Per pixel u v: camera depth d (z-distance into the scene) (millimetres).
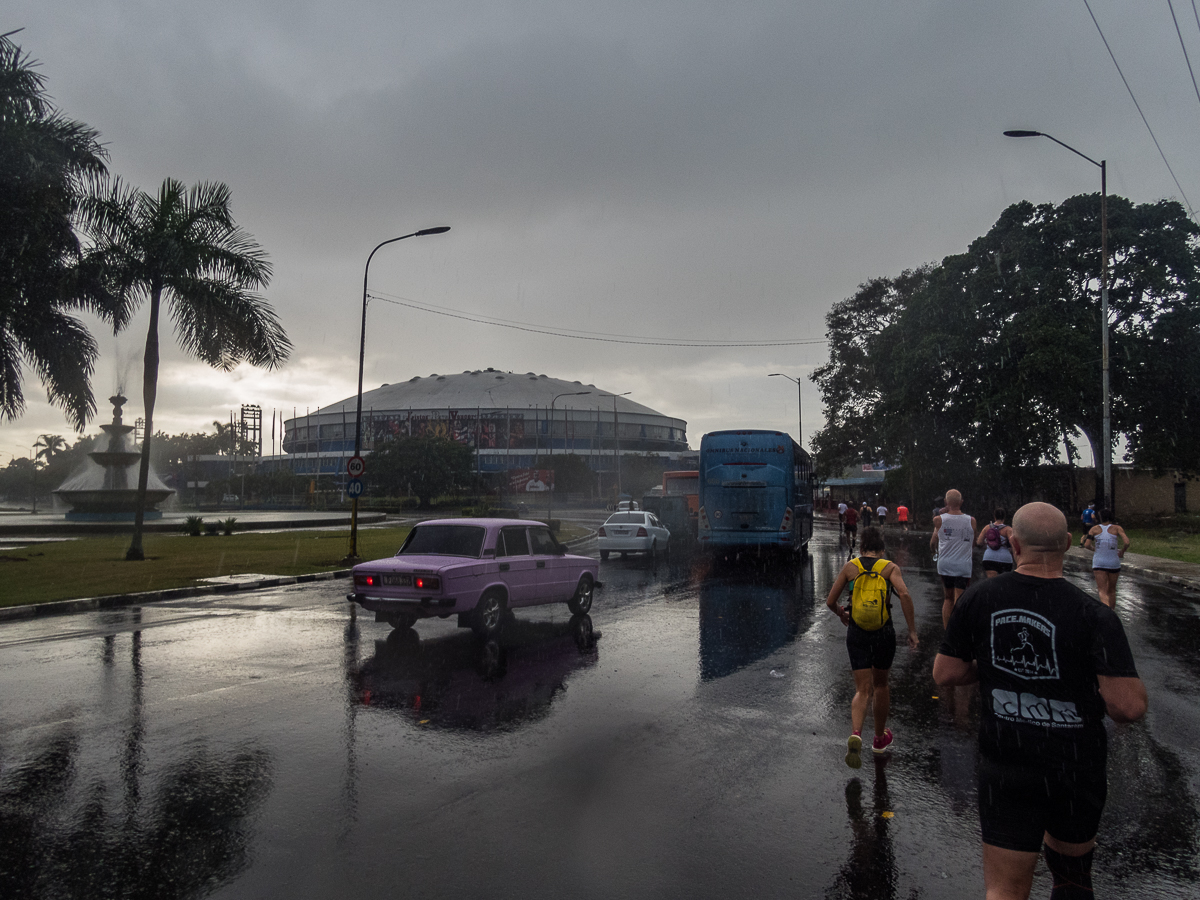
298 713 7227
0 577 17203
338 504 80812
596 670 9055
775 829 4789
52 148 19375
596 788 5430
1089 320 36531
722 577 19719
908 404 42312
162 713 7219
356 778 5594
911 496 48156
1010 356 38062
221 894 3975
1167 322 36969
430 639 10938
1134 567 21094
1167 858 4465
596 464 122250
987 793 3061
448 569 10094
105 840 4594
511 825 4809
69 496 40188
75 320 21578
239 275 22062
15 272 19219
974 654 3193
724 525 23188
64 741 6406
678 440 145750
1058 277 37906
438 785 5465
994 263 39594
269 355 22203
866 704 5969
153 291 21500
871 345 50906
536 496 86562
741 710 7402
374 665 9273
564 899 3924
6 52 18875
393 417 122688
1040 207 40594
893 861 4375
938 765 5941
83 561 21047
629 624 12375
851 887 4082
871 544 6242
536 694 7949
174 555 23125
